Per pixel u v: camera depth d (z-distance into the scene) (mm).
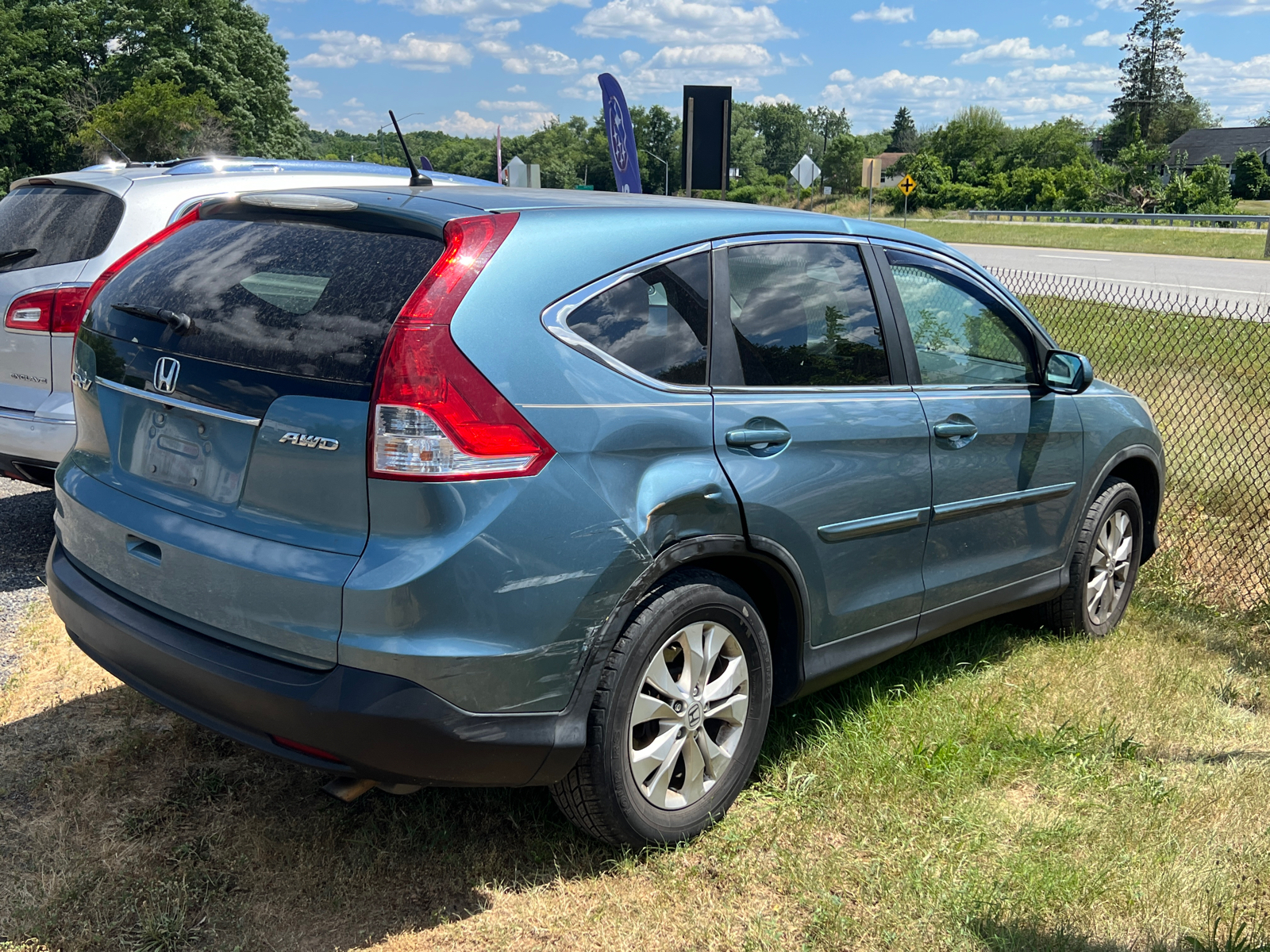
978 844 2922
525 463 2330
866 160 38344
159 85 64938
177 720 3455
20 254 4816
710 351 2814
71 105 73312
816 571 3074
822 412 3049
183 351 2564
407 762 2293
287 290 2490
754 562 2947
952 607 3697
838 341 3209
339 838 2846
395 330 2252
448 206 2533
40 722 3398
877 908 2656
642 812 2709
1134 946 2553
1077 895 2717
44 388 4707
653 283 2719
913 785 3197
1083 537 4332
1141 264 25578
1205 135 102750
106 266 4750
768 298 3021
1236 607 5191
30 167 74500
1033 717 3770
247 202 2797
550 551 2369
